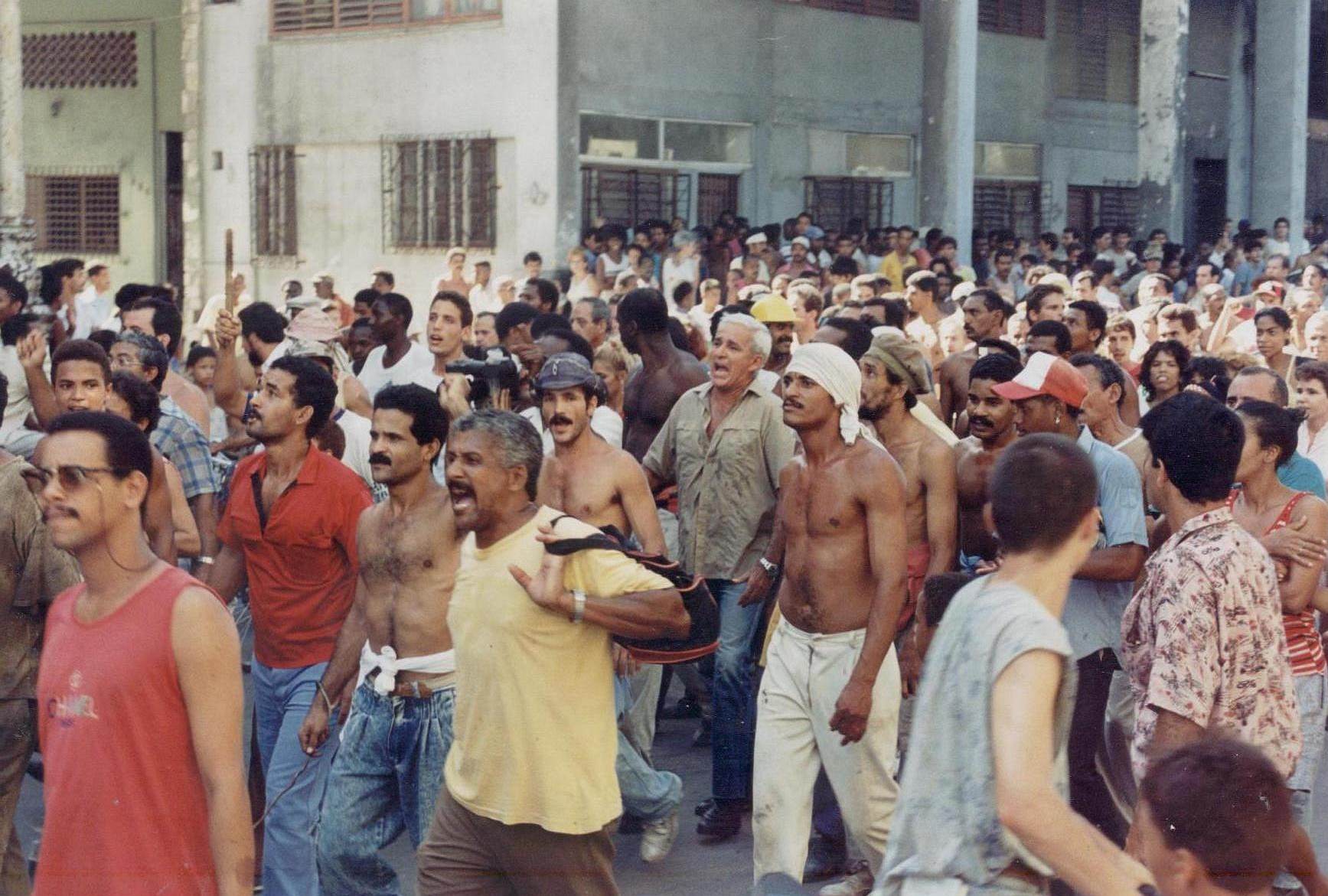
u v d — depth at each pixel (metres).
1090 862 3.00
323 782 5.32
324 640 5.43
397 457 4.89
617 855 6.41
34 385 7.29
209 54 21.80
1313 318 10.29
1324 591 5.14
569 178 19.03
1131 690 5.43
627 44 19.81
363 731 4.95
